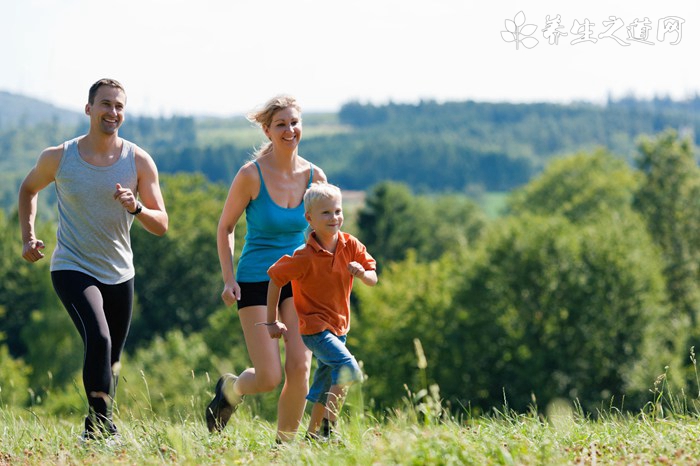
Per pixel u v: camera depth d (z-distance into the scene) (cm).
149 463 1108
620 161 15475
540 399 7269
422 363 1059
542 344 7588
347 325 1312
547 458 1034
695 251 11244
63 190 1371
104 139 1388
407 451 1018
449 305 7994
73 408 1491
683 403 1404
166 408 1388
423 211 17612
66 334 10344
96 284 1376
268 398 3684
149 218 1374
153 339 11406
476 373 7619
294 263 1270
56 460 1193
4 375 8019
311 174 1426
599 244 7844
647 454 1102
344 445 1153
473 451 1048
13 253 11925
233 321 8338
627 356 7400
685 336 8056
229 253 1402
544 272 7731
